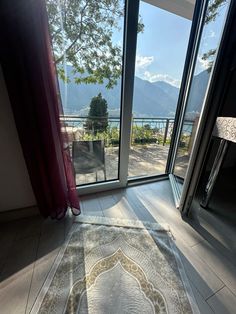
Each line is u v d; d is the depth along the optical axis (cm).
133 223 133
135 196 168
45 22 86
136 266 100
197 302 83
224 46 91
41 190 122
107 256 106
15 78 89
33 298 84
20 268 97
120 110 148
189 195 135
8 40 81
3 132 108
